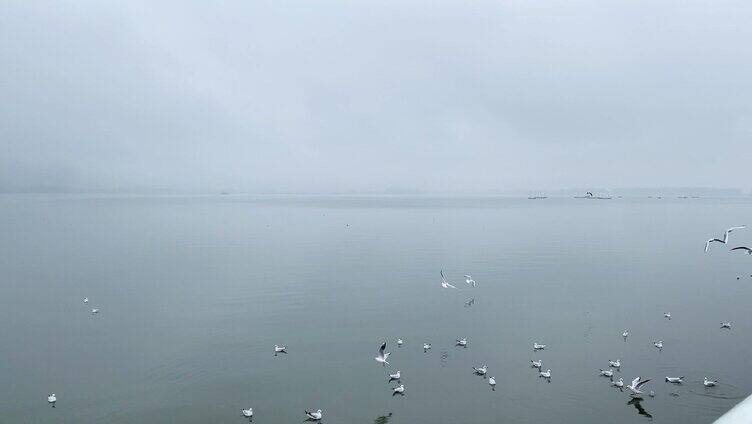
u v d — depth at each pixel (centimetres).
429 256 10794
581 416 3972
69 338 5678
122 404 4200
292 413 4066
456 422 3909
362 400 4262
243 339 5656
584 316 6444
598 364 4938
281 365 4966
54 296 7394
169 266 9675
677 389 4400
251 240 13712
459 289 7781
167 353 5244
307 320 6297
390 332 5869
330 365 4953
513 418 3953
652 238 14175
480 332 5853
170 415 4038
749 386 4438
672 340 5569
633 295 7438
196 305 6944
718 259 10550
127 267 9575
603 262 10100
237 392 4406
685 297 7344
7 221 19512
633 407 4097
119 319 6353
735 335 5700
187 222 19525
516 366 4909
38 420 3944
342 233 15412
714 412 4012
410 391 4416
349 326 6084
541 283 8200
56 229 16625
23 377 4684
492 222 19250
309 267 9525
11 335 5775
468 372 4788
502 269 9362
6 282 8288
